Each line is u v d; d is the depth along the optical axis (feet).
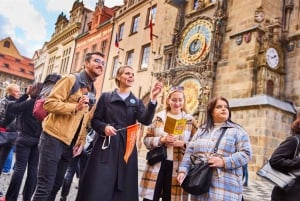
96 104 13.83
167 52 62.80
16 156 16.61
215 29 51.67
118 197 12.39
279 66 44.60
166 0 69.46
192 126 14.37
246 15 48.06
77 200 12.30
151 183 13.48
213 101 12.34
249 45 45.62
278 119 40.73
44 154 12.41
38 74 159.53
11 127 21.07
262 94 41.68
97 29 104.68
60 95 12.60
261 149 38.70
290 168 10.82
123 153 12.87
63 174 14.39
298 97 42.83
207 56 52.80
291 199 10.64
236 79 46.14
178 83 57.26
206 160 11.21
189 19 60.80
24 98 17.03
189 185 10.80
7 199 16.29
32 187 17.03
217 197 10.56
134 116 13.85
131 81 14.02
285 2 48.83
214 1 57.16
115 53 90.27
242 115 42.42
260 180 38.09
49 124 12.71
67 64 121.80
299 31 44.68
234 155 10.88
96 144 13.05
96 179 12.07
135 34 83.05
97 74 13.89
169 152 13.76
